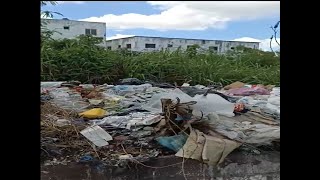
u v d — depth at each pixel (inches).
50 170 107.3
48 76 193.3
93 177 110.2
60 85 175.9
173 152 118.5
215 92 163.3
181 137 121.6
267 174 122.3
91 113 138.4
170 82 207.0
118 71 204.8
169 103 129.7
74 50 205.3
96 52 210.2
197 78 210.1
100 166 110.9
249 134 123.5
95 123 131.1
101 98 159.5
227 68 230.7
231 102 145.7
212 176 117.6
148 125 128.5
